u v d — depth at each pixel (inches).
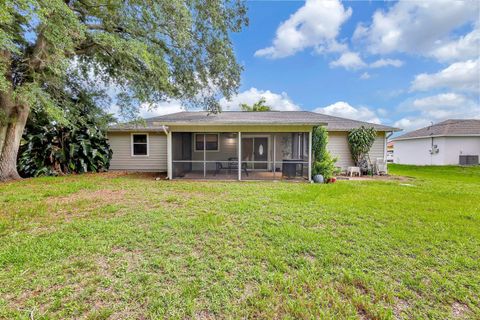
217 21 329.7
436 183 338.3
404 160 879.1
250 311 75.9
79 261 102.6
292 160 394.3
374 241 127.0
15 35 267.7
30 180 321.1
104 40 261.4
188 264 102.0
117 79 387.5
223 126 363.6
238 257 109.0
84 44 324.8
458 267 102.8
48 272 94.2
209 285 88.4
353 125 471.8
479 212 180.1
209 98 432.5
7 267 97.0
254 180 364.8
